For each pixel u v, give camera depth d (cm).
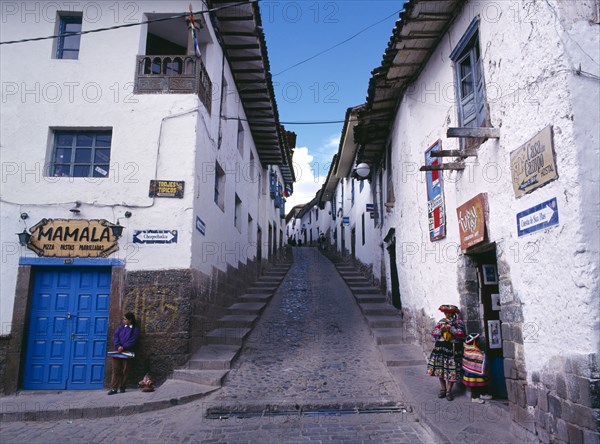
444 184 724
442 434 495
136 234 784
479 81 616
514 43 503
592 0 437
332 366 793
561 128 420
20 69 838
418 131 872
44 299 777
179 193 798
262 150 1644
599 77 421
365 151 1286
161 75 843
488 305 630
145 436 539
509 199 512
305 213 4341
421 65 840
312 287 1568
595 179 402
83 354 761
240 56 1098
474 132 535
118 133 820
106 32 858
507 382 510
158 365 749
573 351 399
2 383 730
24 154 807
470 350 596
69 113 827
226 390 684
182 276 775
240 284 1302
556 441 419
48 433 558
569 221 407
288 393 666
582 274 390
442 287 732
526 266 475
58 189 795
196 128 824
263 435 534
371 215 1433
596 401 373
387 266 1253
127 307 763
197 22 866
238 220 1294
